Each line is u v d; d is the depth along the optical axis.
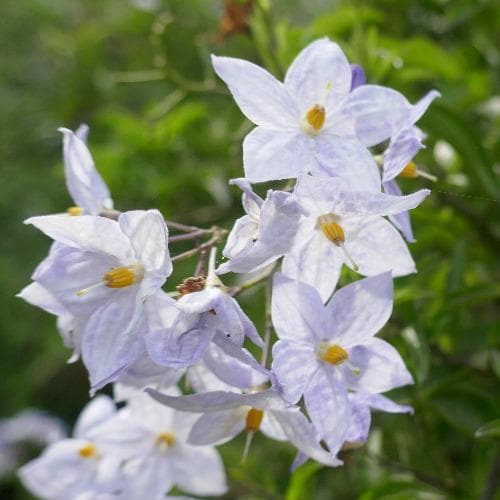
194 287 0.17
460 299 0.21
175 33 0.26
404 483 0.22
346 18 0.26
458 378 0.21
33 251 0.48
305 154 0.17
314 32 0.24
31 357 0.49
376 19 0.26
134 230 0.17
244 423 0.18
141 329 0.17
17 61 0.47
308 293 0.17
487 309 0.25
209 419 0.17
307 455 0.17
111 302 0.17
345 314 0.17
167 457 0.21
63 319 0.18
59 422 0.47
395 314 0.21
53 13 0.46
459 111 0.25
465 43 0.27
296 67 0.18
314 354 0.17
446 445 0.23
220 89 0.26
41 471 0.22
